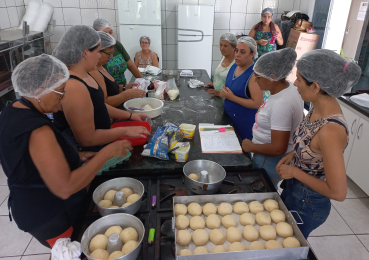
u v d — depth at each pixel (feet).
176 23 14.35
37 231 3.31
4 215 6.83
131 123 5.48
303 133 3.35
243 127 6.36
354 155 7.54
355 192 7.80
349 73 2.86
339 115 3.01
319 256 5.87
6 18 11.20
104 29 7.51
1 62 8.00
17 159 2.68
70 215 3.43
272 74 4.09
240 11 14.34
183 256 2.53
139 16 12.41
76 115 3.55
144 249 2.79
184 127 5.16
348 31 11.65
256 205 3.36
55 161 2.63
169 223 3.22
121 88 7.37
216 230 3.06
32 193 3.06
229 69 7.23
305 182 3.25
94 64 3.99
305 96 3.23
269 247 2.86
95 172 3.06
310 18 13.87
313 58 2.97
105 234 2.94
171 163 4.32
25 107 2.71
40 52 11.06
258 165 5.22
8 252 5.88
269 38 12.56
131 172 4.16
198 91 8.27
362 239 6.30
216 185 3.57
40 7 12.35
